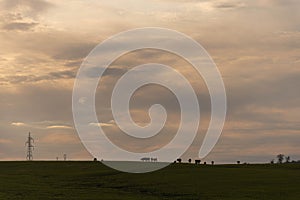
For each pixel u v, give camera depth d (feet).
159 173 360.28
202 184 291.79
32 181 353.10
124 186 306.55
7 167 515.50
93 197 253.24
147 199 245.24
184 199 245.04
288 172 349.00
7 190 284.41
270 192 255.09
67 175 401.08
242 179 307.99
